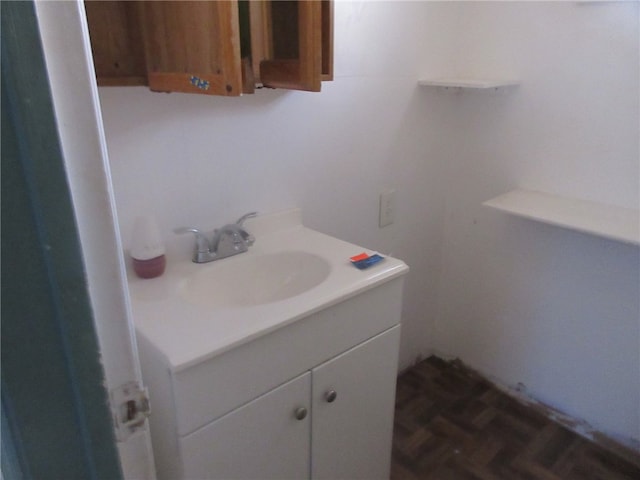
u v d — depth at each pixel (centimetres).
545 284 174
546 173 165
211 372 87
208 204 127
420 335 211
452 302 207
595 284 161
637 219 140
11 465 38
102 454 43
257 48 113
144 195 115
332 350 109
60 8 33
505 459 166
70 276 36
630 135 144
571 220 140
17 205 32
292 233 142
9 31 29
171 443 90
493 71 170
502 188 179
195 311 96
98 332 41
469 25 173
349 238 166
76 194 37
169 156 117
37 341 36
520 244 177
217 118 123
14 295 34
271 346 95
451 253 202
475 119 180
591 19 144
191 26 92
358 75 150
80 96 35
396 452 168
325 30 110
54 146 33
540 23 155
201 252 121
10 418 37
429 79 172
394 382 132
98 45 103
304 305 98
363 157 161
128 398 45
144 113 111
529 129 166
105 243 40
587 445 172
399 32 156
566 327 172
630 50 139
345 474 127
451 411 187
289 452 108
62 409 39
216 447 93
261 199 138
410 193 182
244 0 110
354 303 109
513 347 190
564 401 180
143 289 106
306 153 145
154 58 105
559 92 156
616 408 167
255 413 97
